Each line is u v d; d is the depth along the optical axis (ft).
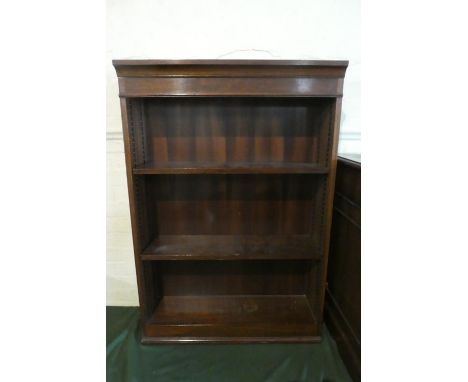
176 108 4.76
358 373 3.98
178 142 4.89
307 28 4.74
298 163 4.88
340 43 4.80
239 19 4.69
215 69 3.79
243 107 4.78
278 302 5.44
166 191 5.15
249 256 4.50
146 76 3.82
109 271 5.63
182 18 4.67
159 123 4.81
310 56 4.84
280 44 4.79
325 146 4.37
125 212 5.36
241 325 4.81
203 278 5.54
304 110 4.80
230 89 3.85
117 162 5.13
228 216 5.26
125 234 5.47
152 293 5.11
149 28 4.68
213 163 4.84
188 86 3.85
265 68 3.79
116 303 5.80
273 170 4.20
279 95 3.88
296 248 4.75
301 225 5.31
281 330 4.84
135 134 4.38
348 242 4.48
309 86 3.87
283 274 5.56
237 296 5.59
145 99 4.69
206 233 5.32
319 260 4.67
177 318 4.96
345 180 4.58
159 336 4.84
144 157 4.78
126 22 4.65
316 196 4.95
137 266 4.54
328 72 3.83
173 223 5.28
